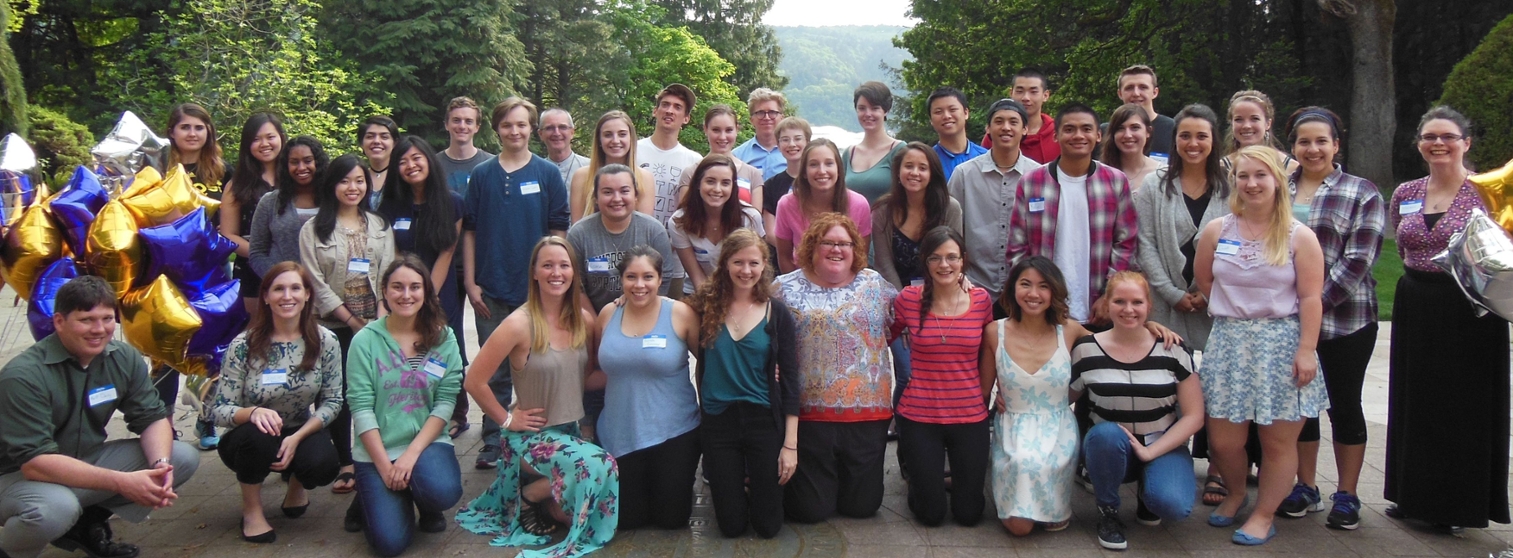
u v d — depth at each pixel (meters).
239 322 4.59
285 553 3.75
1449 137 3.64
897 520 4.09
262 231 4.86
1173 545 3.78
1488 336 3.65
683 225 4.82
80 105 22.56
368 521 3.70
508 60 26.89
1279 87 17.94
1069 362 3.99
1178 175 4.44
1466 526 3.73
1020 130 4.70
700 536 3.91
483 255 5.07
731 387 3.82
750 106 6.69
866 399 3.98
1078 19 19.92
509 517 4.05
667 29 34.78
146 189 4.34
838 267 3.98
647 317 3.98
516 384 4.03
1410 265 3.83
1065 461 3.85
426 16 24.83
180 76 16.97
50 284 4.06
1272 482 3.77
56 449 3.41
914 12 23.55
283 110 16.75
